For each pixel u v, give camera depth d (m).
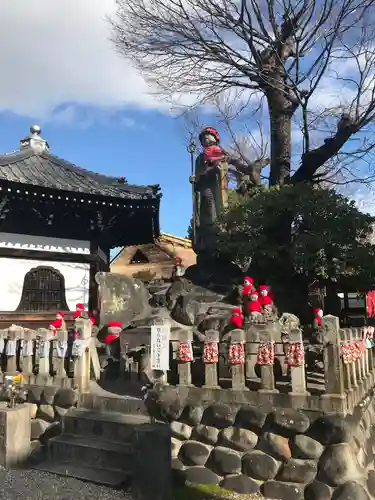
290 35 15.11
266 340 6.76
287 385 7.05
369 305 12.17
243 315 10.13
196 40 15.39
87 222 15.93
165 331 7.07
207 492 6.55
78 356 8.60
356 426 6.38
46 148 18.02
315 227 12.04
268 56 15.51
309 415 6.19
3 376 9.18
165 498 6.25
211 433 6.90
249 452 6.59
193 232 14.79
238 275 13.64
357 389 6.91
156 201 15.98
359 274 11.79
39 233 15.16
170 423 7.24
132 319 12.76
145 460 6.29
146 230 18.52
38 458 7.80
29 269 14.78
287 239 12.96
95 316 14.99
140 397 8.08
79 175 16.59
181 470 6.95
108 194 15.12
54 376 8.81
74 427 7.83
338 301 13.78
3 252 14.27
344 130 13.79
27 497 6.16
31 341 9.38
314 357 8.47
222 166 14.38
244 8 14.85
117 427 7.38
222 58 15.66
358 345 7.45
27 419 8.06
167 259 28.33
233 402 6.81
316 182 15.38
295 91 14.59
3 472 7.23
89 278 15.83
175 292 12.66
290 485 6.18
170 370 7.81
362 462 6.43
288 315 9.59
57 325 10.34
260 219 12.61
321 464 6.04
